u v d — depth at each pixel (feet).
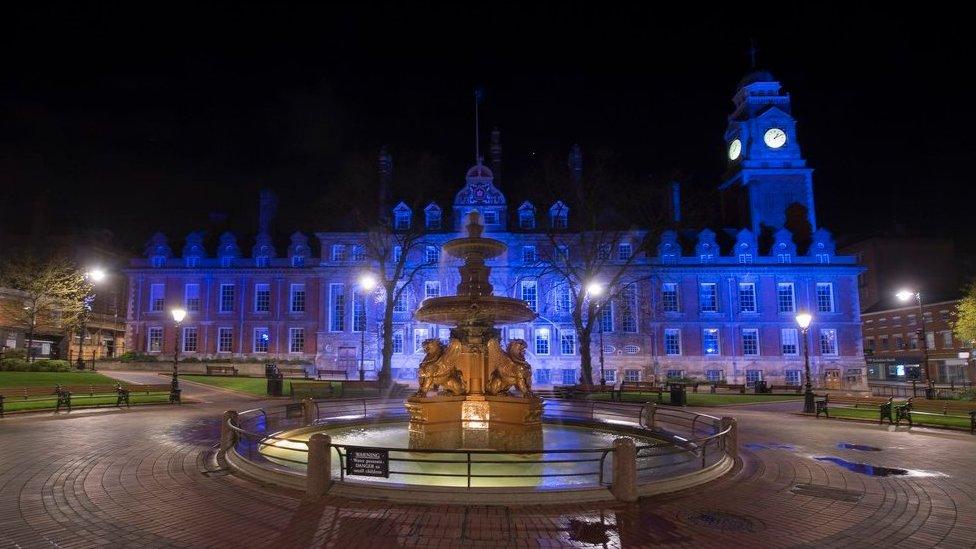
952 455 48.62
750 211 199.82
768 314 185.06
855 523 28.89
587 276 133.28
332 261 188.85
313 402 57.11
